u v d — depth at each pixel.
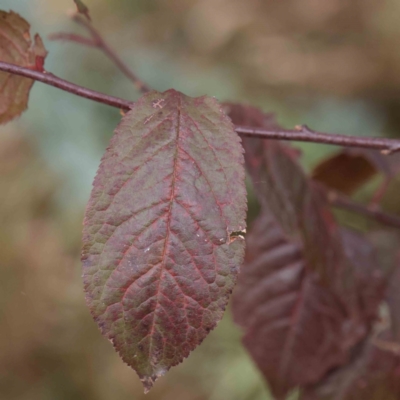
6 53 0.35
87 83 1.38
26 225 1.26
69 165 1.33
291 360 0.41
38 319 1.19
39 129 1.36
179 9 1.53
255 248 0.42
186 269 0.31
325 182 0.50
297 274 0.42
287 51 1.43
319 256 0.39
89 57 1.39
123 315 0.31
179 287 0.31
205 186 0.32
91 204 0.31
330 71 1.39
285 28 1.46
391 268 0.44
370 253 0.43
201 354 1.05
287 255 0.42
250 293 0.42
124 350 0.31
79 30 1.39
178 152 0.32
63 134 1.35
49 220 1.28
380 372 0.41
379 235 0.48
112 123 1.37
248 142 0.40
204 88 1.43
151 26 1.53
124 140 0.32
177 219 0.32
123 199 0.32
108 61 1.41
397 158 0.47
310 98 1.42
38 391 1.14
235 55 1.47
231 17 1.47
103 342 1.21
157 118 0.32
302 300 0.42
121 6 1.53
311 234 0.39
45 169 1.32
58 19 1.36
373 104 1.42
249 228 0.46
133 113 0.32
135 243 0.31
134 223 0.31
